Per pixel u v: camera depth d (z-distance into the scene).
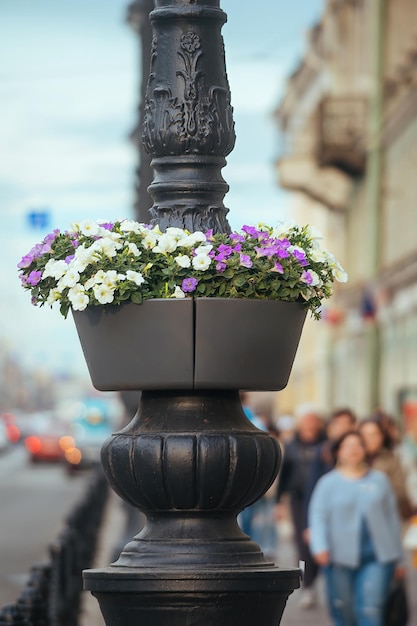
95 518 22.50
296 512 17.25
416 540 13.70
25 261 6.16
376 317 37.84
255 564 5.95
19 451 93.38
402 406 36.06
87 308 5.99
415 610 15.36
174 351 5.89
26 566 21.22
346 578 11.19
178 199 6.20
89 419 58.28
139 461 5.92
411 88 33.56
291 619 15.45
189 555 5.91
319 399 53.62
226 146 6.23
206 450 5.89
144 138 6.26
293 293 5.99
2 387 173.88
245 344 5.93
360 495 11.12
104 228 6.12
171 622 5.85
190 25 6.20
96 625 14.21
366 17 40.84
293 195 61.03
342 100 40.97
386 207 37.88
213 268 5.93
